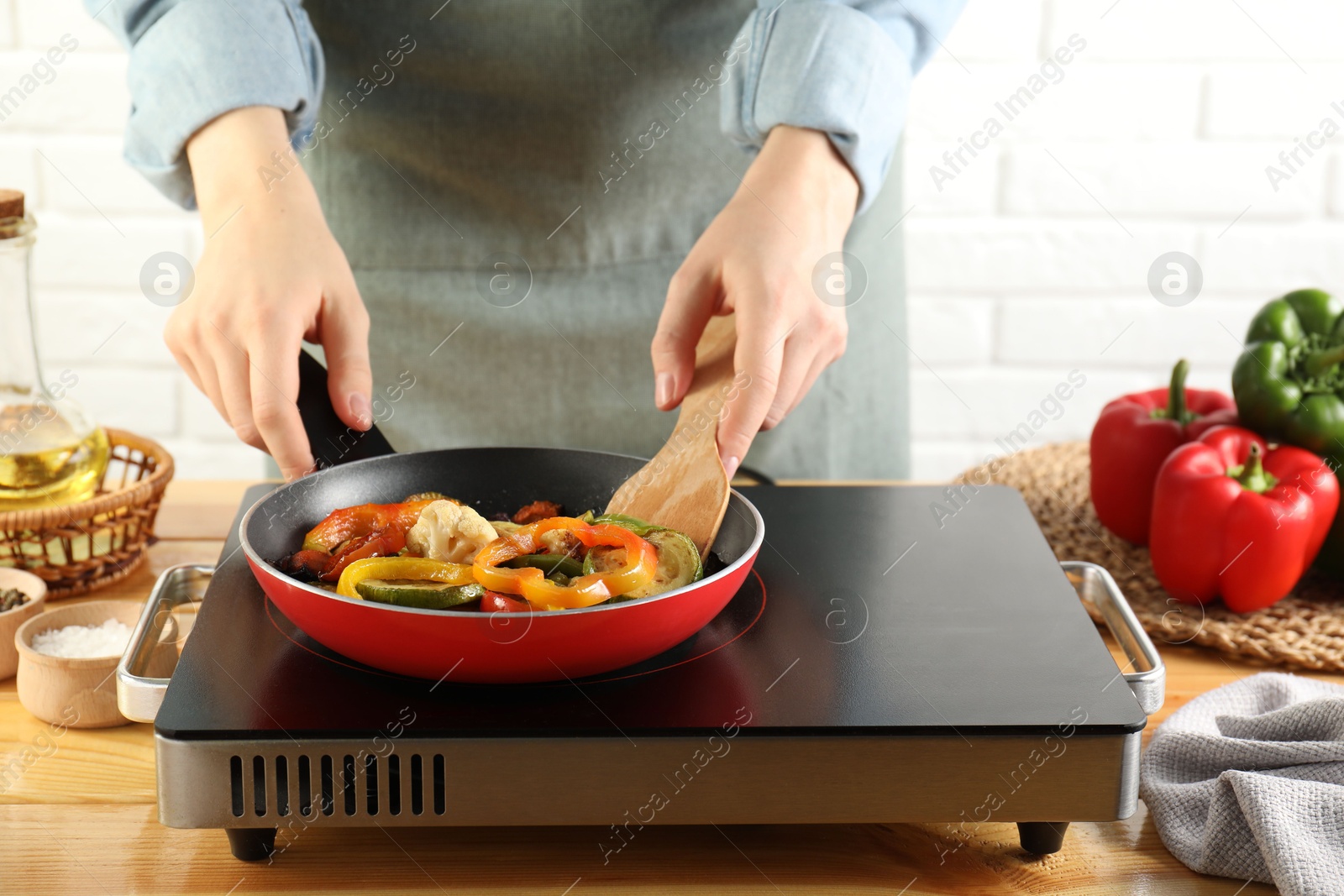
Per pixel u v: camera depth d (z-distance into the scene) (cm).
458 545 77
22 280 99
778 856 72
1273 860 67
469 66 125
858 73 99
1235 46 177
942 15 111
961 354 195
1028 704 69
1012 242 188
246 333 86
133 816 74
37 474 99
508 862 71
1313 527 100
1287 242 187
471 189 133
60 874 69
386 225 134
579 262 136
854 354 143
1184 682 92
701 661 74
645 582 73
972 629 79
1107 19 177
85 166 178
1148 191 185
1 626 87
